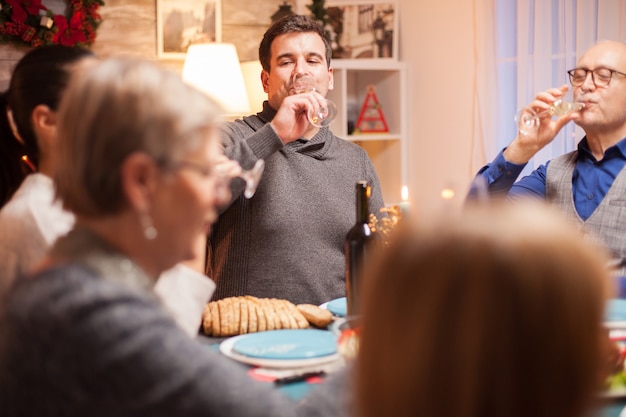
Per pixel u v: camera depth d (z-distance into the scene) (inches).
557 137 148.3
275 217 87.1
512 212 19.3
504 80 167.3
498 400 18.1
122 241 34.4
